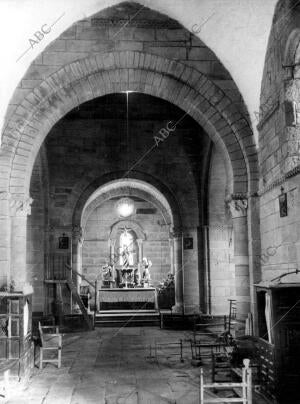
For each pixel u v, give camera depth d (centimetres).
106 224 3181
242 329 1462
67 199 2431
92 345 1834
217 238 2378
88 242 3155
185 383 1218
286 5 1191
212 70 1512
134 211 3206
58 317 2272
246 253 1489
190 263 2400
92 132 2469
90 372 1362
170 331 2220
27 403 1069
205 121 1577
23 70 1456
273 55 1312
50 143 2447
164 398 1092
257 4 1312
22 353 1215
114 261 3114
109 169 2453
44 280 2308
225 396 1103
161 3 1461
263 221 1419
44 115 1509
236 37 1415
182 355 1568
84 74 1513
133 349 1731
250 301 1465
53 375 1334
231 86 1509
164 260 3180
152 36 1522
